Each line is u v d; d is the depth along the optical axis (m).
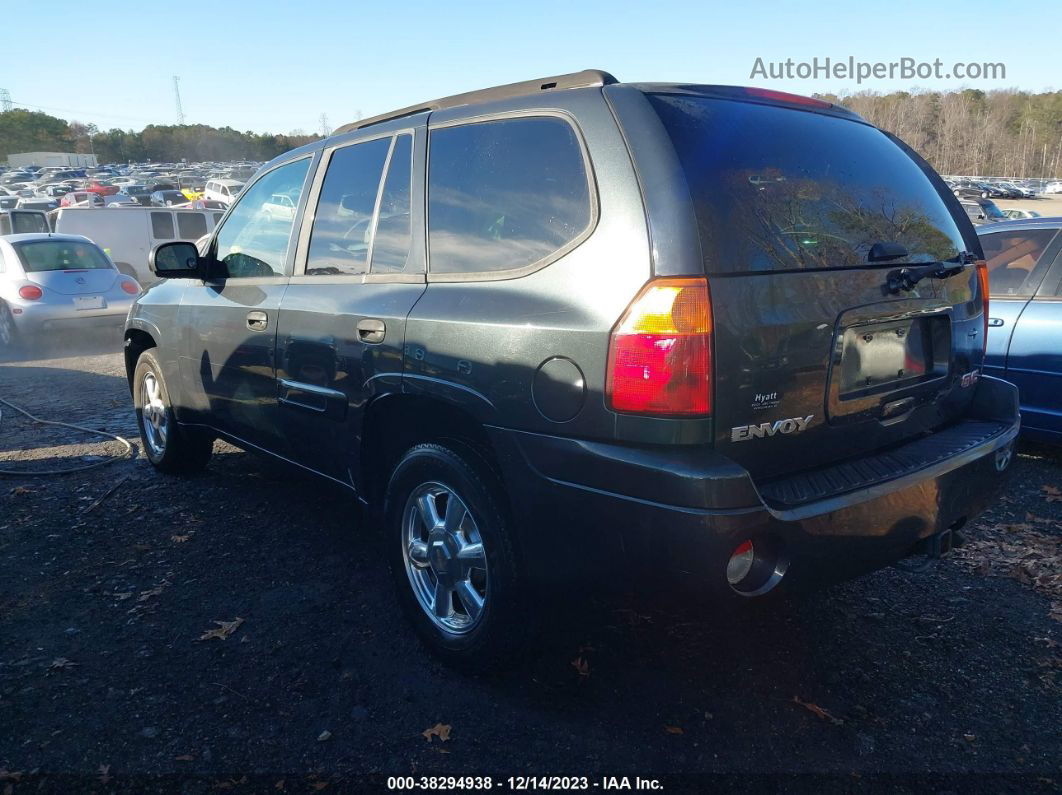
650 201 2.40
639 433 2.34
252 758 2.61
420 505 3.14
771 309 2.42
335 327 3.38
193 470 5.28
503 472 2.69
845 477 2.60
